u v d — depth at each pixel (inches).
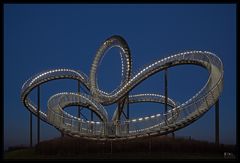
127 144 2354.8
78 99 3006.9
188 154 2180.1
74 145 2367.1
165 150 2285.9
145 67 2704.2
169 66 2628.0
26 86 2974.9
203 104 2257.6
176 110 2311.8
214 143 2284.7
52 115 2677.2
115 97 2783.0
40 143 2450.8
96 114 3031.5
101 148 2361.0
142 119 2379.4
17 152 2444.6
